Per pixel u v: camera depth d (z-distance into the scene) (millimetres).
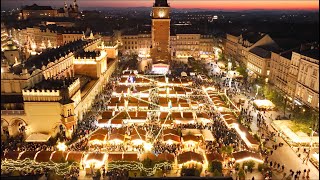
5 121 69125
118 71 144375
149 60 174875
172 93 98062
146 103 87688
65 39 172250
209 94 96125
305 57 86000
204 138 65188
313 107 79625
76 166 55219
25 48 182500
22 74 71938
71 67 103500
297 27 127125
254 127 77062
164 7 146125
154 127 74062
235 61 159875
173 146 64125
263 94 102062
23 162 54188
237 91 108688
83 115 85125
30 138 64438
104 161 55188
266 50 124125
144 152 59312
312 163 59312
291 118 82688
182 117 77125
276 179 53969
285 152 64125
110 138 63969
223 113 80125
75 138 70062
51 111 69188
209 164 54750
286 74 101250
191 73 127750
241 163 56344
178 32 197875
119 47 198000
